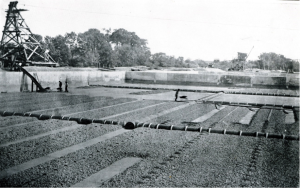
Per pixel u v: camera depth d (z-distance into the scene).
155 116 22.75
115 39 80.62
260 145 14.47
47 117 20.05
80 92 40.53
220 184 9.70
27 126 18.19
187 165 11.52
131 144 14.46
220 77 67.69
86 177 10.23
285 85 62.62
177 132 17.16
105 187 9.44
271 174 10.61
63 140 15.05
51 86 44.81
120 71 68.25
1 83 35.84
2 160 11.80
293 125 20.19
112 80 64.06
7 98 31.52
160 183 9.76
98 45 67.94
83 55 62.06
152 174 10.54
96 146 14.06
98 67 67.06
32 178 10.06
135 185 9.59
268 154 13.02
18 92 37.50
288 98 39.78
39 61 51.19
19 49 42.59
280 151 13.50
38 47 51.25
